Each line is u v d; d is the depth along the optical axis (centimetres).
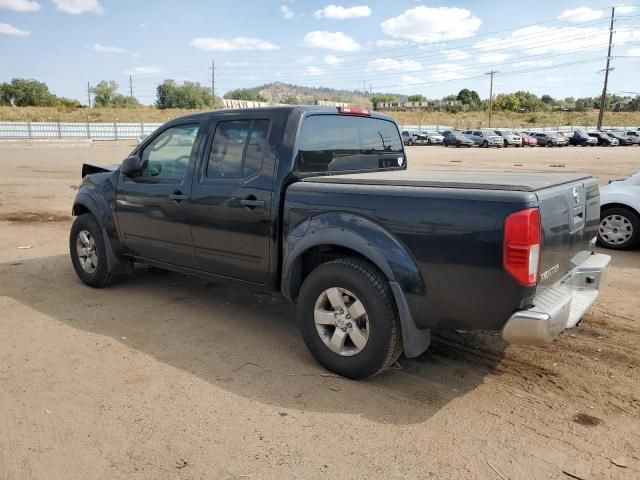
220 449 298
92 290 577
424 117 9619
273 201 404
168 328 471
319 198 379
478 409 341
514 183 332
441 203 325
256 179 416
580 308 365
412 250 336
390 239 344
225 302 540
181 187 467
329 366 384
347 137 459
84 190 571
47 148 3550
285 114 414
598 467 285
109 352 421
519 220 299
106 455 292
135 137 5331
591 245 415
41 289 580
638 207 752
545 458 292
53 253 745
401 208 340
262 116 424
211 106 9625
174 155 484
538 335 307
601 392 363
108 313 506
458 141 4850
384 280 353
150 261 528
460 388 368
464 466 285
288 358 413
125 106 9525
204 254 463
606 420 330
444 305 331
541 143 5128
